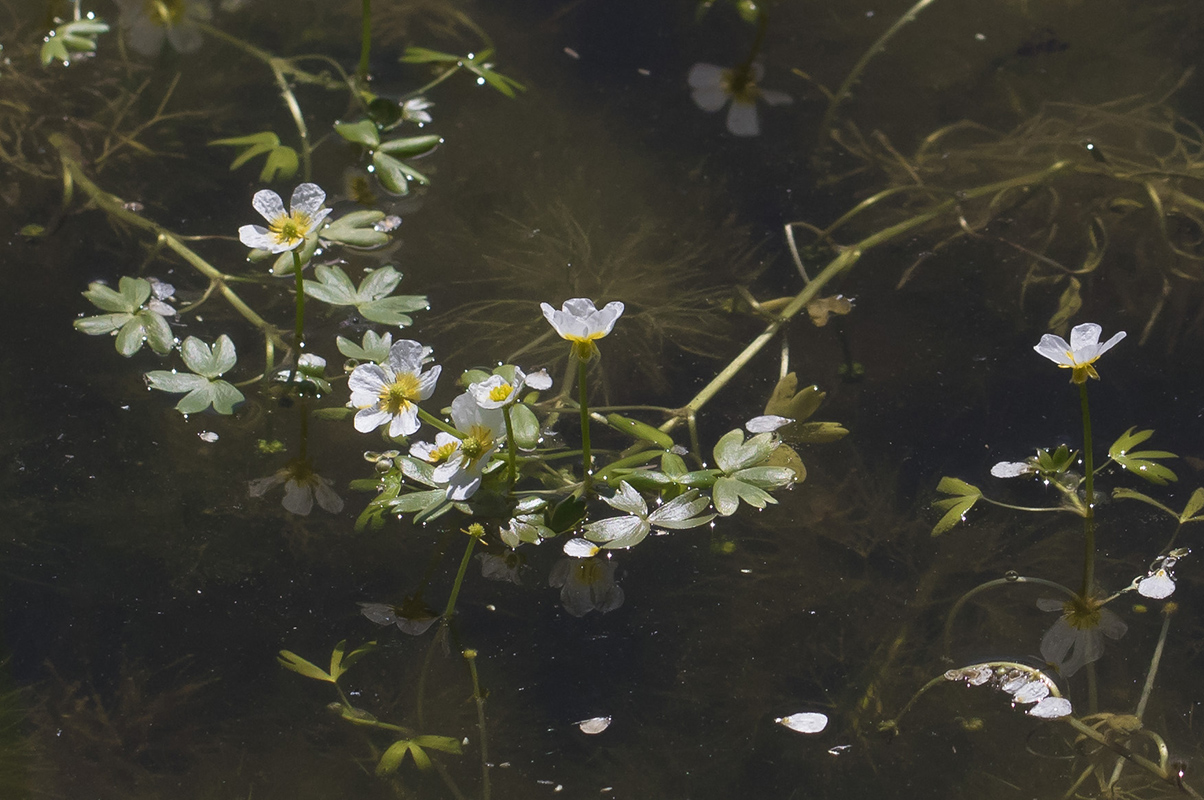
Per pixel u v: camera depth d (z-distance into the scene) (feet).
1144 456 2.64
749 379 2.72
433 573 2.59
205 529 2.60
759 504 2.60
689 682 2.54
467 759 2.50
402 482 2.64
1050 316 2.76
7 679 2.53
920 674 2.55
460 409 2.61
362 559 2.59
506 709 2.52
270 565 2.58
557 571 2.59
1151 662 2.55
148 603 2.56
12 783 2.48
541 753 2.51
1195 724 2.52
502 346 2.73
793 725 2.52
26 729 2.51
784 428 2.67
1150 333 2.75
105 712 2.52
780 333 2.76
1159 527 2.62
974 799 2.50
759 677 2.54
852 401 2.70
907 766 2.51
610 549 2.60
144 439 2.65
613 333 2.75
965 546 2.61
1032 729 2.52
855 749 2.52
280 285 2.77
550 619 2.56
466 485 2.60
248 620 2.56
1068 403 2.69
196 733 2.51
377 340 2.68
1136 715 2.53
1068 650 2.56
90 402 2.67
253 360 2.71
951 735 2.52
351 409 2.68
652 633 2.56
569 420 2.68
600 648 2.55
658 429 2.67
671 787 2.50
